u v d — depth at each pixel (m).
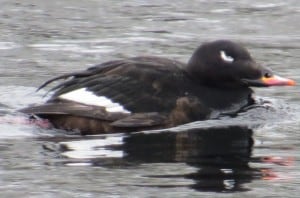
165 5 22.23
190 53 18.09
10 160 11.88
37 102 14.81
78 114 13.29
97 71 13.95
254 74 13.96
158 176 11.23
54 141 12.80
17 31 19.83
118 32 19.83
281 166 11.70
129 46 18.69
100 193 10.66
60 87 14.19
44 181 11.08
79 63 17.39
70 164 11.71
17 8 21.70
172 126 13.45
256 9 21.88
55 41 19.06
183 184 10.95
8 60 17.56
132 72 13.74
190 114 13.61
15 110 14.26
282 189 10.82
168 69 13.95
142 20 20.84
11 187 10.86
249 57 14.11
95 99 13.47
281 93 15.52
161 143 12.66
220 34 19.78
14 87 15.73
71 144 12.64
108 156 12.05
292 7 22.00
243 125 13.59
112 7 21.97
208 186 10.91
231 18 21.08
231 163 11.78
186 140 12.82
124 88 13.57
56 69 16.94
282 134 13.22
